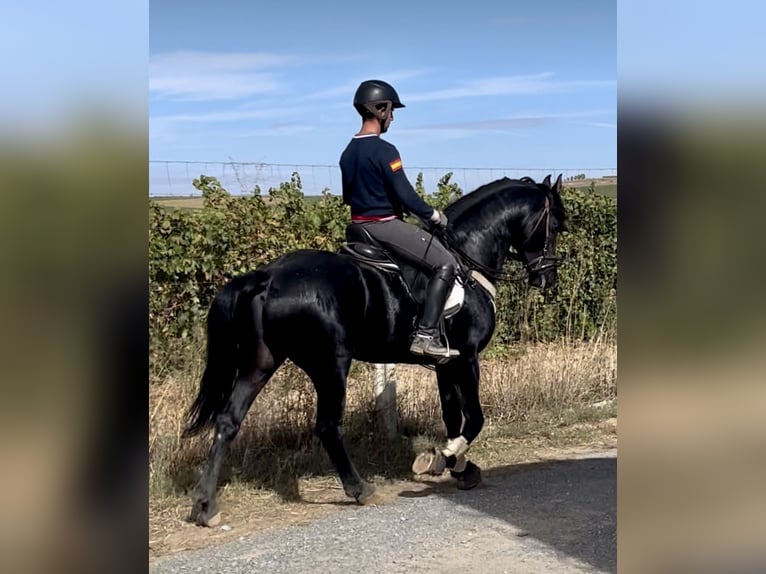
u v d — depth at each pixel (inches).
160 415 212.7
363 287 183.0
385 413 239.9
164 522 178.2
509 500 197.5
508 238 211.5
